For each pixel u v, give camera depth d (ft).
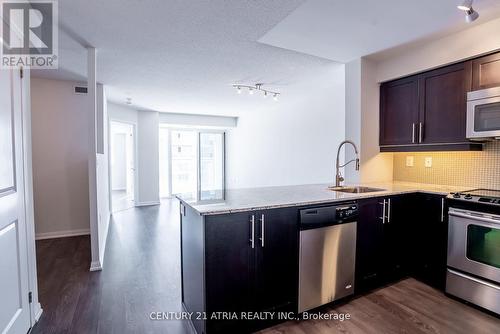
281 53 9.57
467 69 7.97
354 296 7.55
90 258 10.48
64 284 8.27
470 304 7.09
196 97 16.83
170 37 8.23
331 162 14.74
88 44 8.71
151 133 21.86
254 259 5.82
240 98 17.15
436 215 8.03
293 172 17.87
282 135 18.89
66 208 13.55
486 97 7.34
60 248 11.64
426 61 8.83
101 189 11.46
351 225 7.17
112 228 14.96
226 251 5.51
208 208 5.52
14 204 5.35
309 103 16.22
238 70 11.53
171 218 17.34
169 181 26.25
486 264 6.77
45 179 13.14
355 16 7.01
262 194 7.55
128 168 25.30
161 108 20.84
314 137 15.92
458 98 8.20
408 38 8.36
